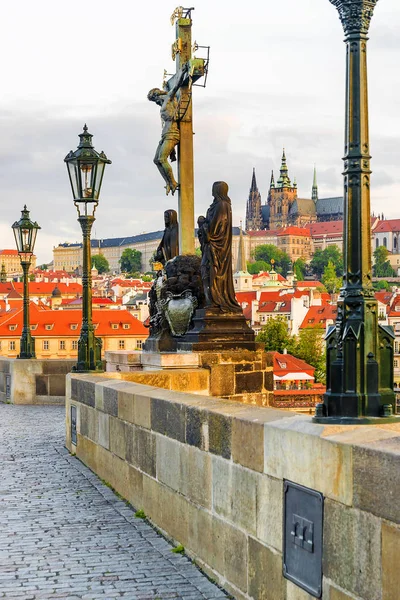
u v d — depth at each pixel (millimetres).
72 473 17344
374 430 7801
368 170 8883
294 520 8414
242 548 9625
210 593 9906
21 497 15164
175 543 11875
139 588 10102
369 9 8906
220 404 11148
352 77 8938
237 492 9750
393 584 6859
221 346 20406
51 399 33438
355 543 7367
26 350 34594
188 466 11289
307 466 8156
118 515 13672
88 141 23844
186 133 23844
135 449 13938
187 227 23984
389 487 6902
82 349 24344
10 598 9852
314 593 8016
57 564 11141
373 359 8641
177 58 23656
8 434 23922
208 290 20828
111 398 15664
